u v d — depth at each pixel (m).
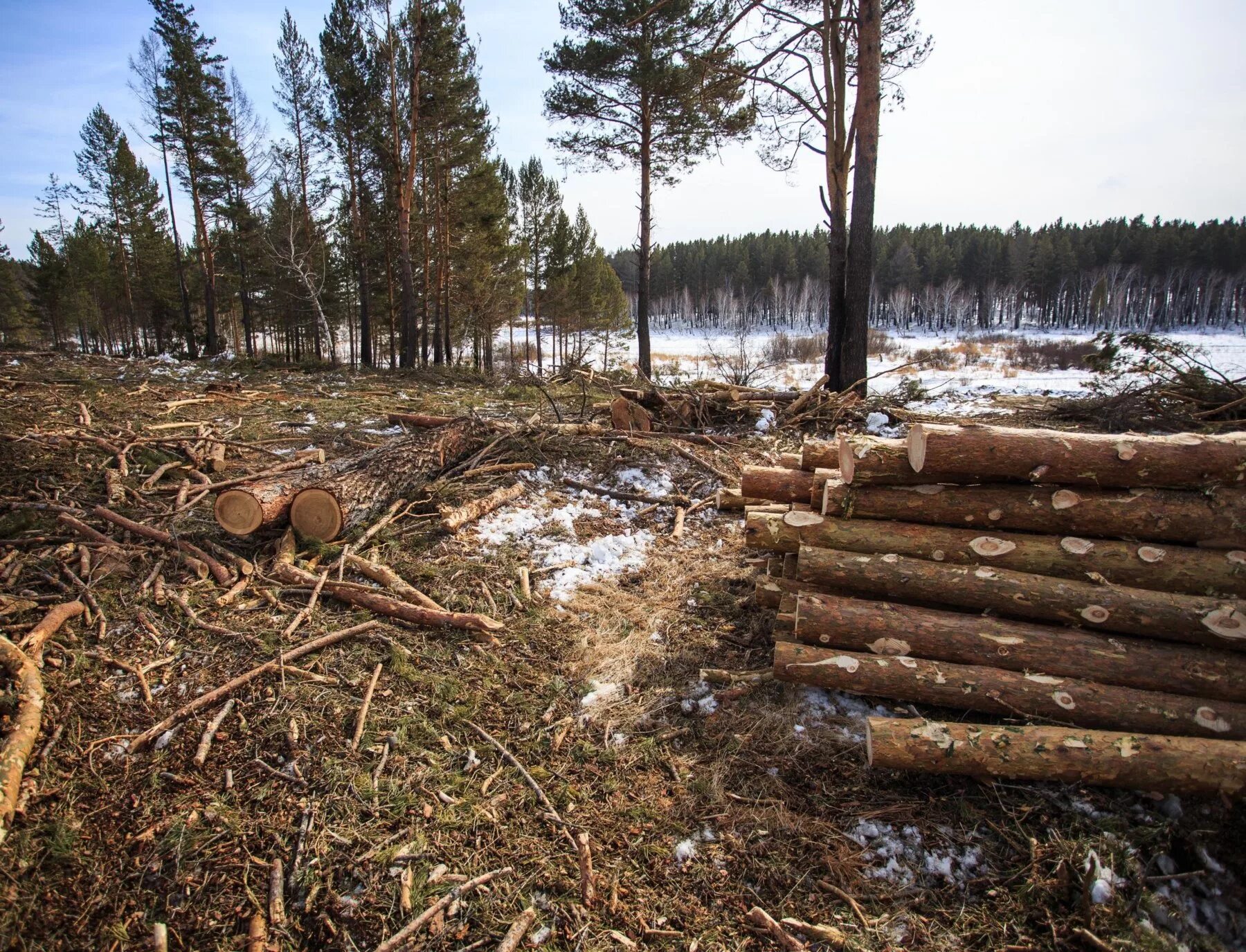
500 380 15.31
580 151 18.52
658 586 4.58
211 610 3.97
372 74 20.86
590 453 7.09
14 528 4.72
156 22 23.78
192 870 2.37
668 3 15.96
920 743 2.65
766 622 4.05
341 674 3.44
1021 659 2.93
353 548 4.73
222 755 2.89
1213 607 2.83
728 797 2.76
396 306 28.03
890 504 3.46
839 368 10.45
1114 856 2.37
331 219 25.64
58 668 3.37
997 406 10.03
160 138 24.88
